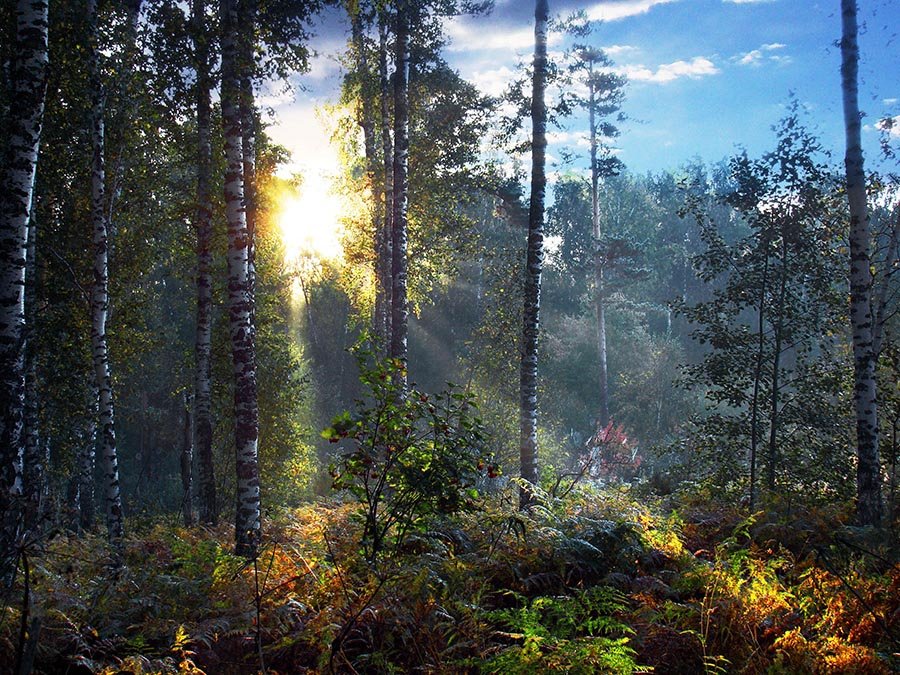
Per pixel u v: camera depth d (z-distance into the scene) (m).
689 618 5.67
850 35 12.19
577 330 54.34
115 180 15.59
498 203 39.47
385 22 18.62
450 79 25.50
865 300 11.86
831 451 13.81
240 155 10.91
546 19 15.22
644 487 15.84
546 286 64.62
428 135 25.53
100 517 24.14
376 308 25.97
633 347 51.44
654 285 74.25
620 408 46.19
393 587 5.74
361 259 25.95
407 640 5.38
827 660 4.89
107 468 12.55
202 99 14.49
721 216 83.12
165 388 41.19
